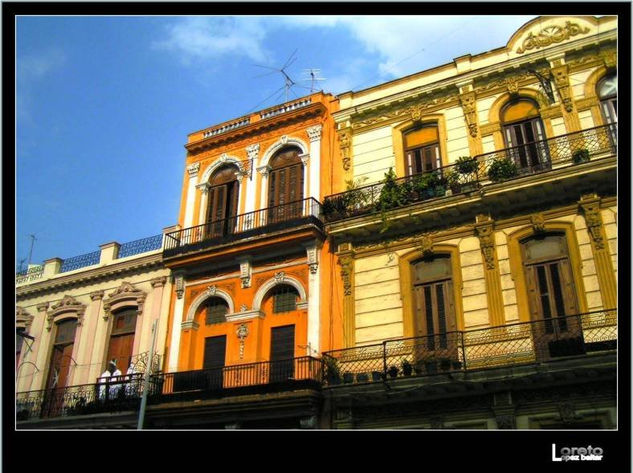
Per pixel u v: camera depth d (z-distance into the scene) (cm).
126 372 2075
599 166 1505
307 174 2058
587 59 1731
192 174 2331
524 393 1451
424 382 1503
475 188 1673
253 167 2192
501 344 1530
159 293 2169
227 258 2020
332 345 1766
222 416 1738
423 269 1747
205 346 1995
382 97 2036
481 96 1867
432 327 1659
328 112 2142
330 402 1642
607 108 1669
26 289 2491
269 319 1917
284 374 1775
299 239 1883
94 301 2320
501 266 1619
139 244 2334
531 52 1819
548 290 1542
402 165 1922
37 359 2333
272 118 2202
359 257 1844
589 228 1527
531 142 1723
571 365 1358
